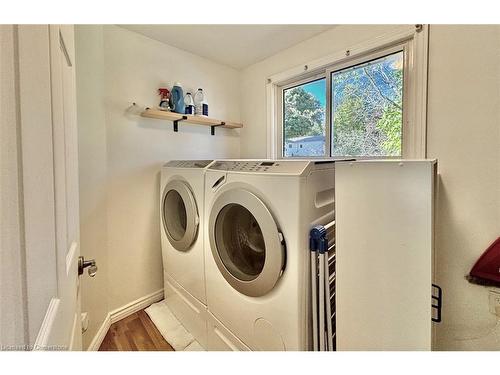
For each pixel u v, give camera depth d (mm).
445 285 1213
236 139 2482
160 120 1926
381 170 722
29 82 371
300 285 913
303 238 919
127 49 1717
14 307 323
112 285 1697
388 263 724
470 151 1131
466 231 1150
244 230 1273
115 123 1672
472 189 1130
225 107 2379
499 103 1047
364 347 773
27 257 352
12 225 323
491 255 1075
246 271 1152
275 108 2215
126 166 1745
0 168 301
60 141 548
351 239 783
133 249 1804
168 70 1949
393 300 721
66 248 596
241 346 1122
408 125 1378
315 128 1998
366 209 752
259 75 2283
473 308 1137
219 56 2166
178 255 1612
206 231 1326
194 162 1553
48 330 408
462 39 1134
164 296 1929
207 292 1343
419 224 675
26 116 359
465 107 1138
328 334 949
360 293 776
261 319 1031
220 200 1186
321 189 1031
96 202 1533
